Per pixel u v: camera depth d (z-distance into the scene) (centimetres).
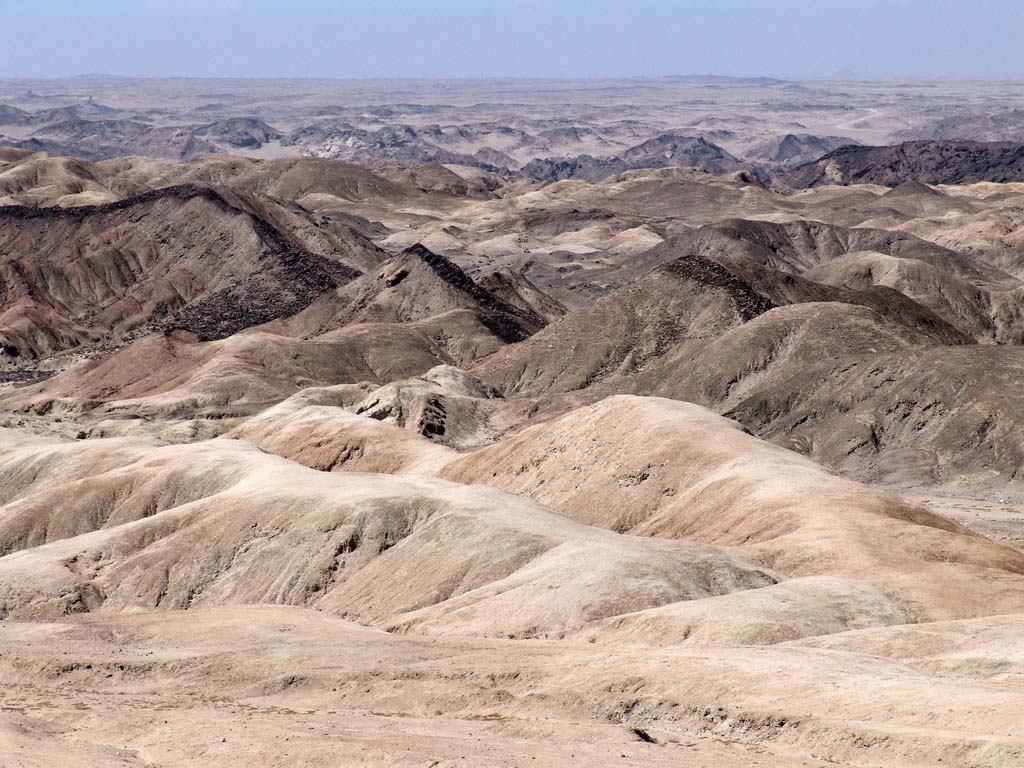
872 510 12231
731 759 6081
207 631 10650
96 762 6394
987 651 7581
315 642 9806
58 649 10212
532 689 7850
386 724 7281
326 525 13225
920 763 5753
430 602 11475
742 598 9412
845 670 7250
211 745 6756
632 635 9256
